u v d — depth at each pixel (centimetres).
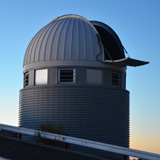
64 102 2652
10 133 2605
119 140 2755
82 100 2653
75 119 2628
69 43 2727
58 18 3120
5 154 1489
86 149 2556
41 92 2725
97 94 2688
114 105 2753
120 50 2977
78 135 2612
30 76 2841
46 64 2742
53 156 1516
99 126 2659
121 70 2888
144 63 2697
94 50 2733
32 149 1698
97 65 2719
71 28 2816
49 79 2728
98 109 2675
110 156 2597
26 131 2058
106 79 2753
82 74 2691
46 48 2770
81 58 2700
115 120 2744
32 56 2839
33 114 2739
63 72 2717
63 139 1839
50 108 2675
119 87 2877
